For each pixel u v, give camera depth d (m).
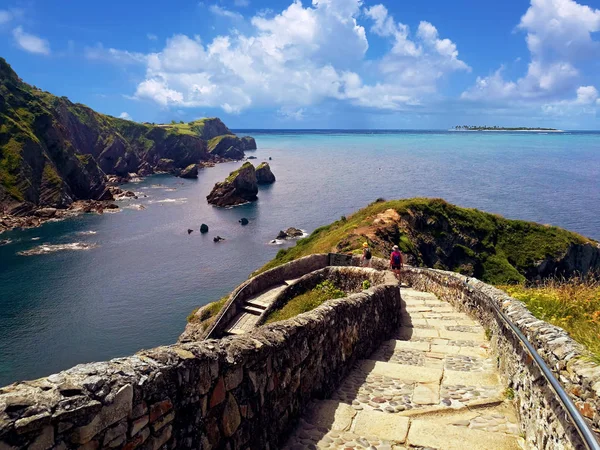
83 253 61.94
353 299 9.84
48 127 107.50
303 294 22.66
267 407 5.59
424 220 46.97
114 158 162.88
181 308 44.56
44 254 61.06
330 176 137.25
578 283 13.35
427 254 44.66
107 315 42.88
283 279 26.28
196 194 114.06
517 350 7.03
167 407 3.93
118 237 70.88
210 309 35.81
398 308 13.60
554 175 129.38
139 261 59.00
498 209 81.81
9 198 87.81
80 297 47.00
